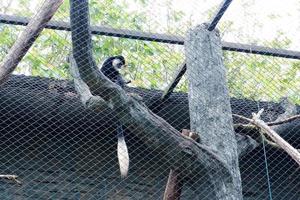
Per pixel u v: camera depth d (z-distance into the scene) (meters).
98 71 3.25
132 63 5.69
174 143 3.45
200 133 3.66
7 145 4.12
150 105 4.28
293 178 4.96
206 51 3.87
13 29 5.47
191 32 3.96
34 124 4.06
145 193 4.41
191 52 3.90
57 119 4.05
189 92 3.85
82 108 4.02
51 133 4.20
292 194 4.93
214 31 3.97
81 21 3.01
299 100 5.11
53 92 4.00
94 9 5.51
